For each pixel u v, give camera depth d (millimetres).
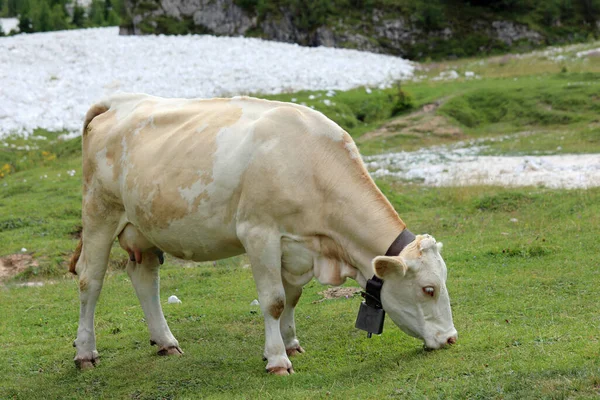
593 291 7141
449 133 21734
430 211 12648
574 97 22641
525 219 11273
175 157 6359
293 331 6531
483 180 14195
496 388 4738
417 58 37500
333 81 28047
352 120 23766
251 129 6055
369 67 31484
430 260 5543
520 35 38469
